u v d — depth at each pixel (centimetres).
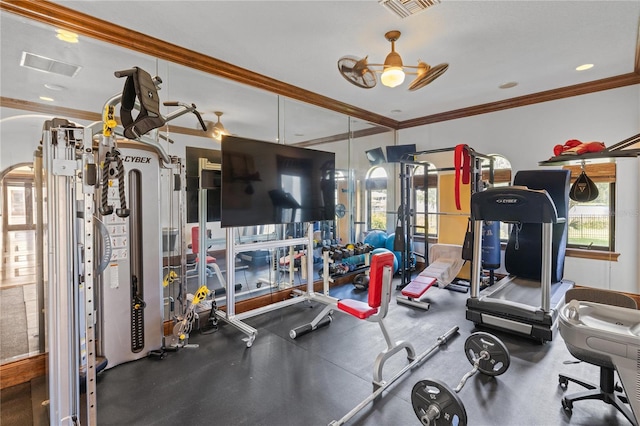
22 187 261
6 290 267
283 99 445
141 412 215
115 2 249
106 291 271
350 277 552
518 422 200
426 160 598
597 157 295
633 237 410
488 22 277
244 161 340
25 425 207
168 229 330
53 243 183
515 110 495
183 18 271
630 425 195
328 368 269
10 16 248
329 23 278
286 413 213
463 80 414
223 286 389
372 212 597
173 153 346
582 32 295
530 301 339
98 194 265
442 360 278
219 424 203
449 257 501
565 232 391
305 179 404
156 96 189
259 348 307
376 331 345
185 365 276
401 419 204
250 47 323
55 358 182
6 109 256
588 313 198
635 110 401
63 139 185
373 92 457
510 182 503
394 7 255
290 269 465
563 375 237
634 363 167
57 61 275
